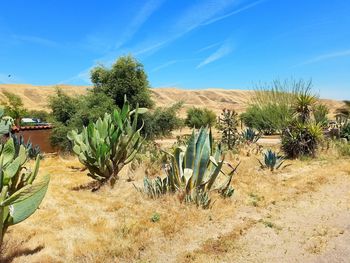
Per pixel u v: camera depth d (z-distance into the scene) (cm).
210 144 812
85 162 923
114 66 2311
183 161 792
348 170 1126
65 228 623
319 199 832
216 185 864
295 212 746
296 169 1195
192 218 673
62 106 2166
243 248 567
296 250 563
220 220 679
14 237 562
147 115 2258
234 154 1497
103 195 862
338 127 1991
